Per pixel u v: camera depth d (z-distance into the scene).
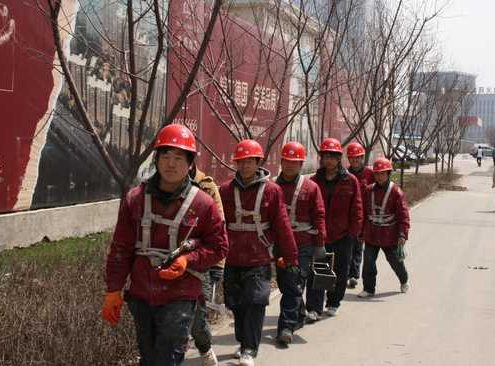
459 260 11.25
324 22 11.38
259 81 14.59
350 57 13.10
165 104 12.51
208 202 3.80
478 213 19.70
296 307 6.12
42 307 5.57
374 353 5.95
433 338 6.48
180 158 3.68
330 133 20.36
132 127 6.14
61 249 9.19
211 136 14.40
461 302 8.08
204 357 5.13
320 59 12.21
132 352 5.13
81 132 10.58
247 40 12.95
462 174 44.22
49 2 5.61
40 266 7.61
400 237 8.26
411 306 7.83
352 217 7.16
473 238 14.19
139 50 11.10
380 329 6.76
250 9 12.20
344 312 7.48
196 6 9.56
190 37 9.37
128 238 3.82
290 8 10.61
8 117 9.00
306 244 6.32
